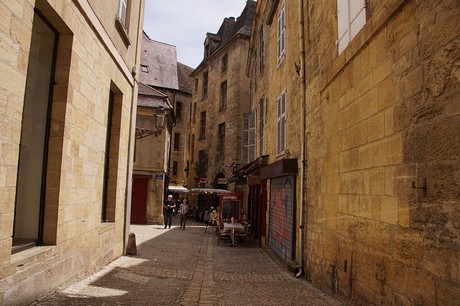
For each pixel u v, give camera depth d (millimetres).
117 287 5914
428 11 3223
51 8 4605
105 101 7020
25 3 3922
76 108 5531
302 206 7867
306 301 5617
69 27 5113
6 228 3713
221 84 28422
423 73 3281
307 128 7848
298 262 8047
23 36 3904
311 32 7754
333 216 5848
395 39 3840
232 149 25359
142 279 6777
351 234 5004
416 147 3367
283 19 10961
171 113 24438
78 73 5539
